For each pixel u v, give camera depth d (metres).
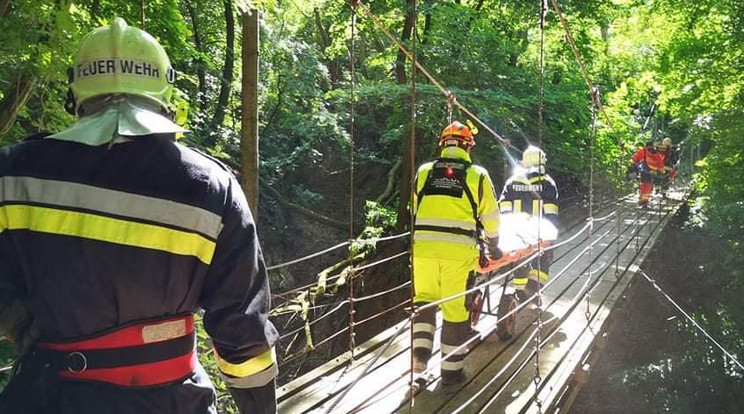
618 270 8.76
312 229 13.98
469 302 4.23
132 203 1.33
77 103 1.48
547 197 5.67
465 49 12.03
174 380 1.37
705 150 24.94
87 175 1.34
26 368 1.36
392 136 11.52
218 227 1.37
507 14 14.37
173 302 1.36
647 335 12.52
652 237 11.95
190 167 1.39
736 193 14.70
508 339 5.45
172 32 6.14
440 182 4.20
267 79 14.89
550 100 12.76
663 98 17.17
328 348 9.91
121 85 1.43
